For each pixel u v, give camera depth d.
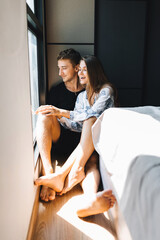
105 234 1.14
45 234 1.15
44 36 2.18
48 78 2.35
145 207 0.62
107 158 1.12
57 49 2.33
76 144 2.00
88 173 1.53
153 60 2.59
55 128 1.78
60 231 1.17
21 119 0.97
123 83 2.58
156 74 2.62
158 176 0.63
